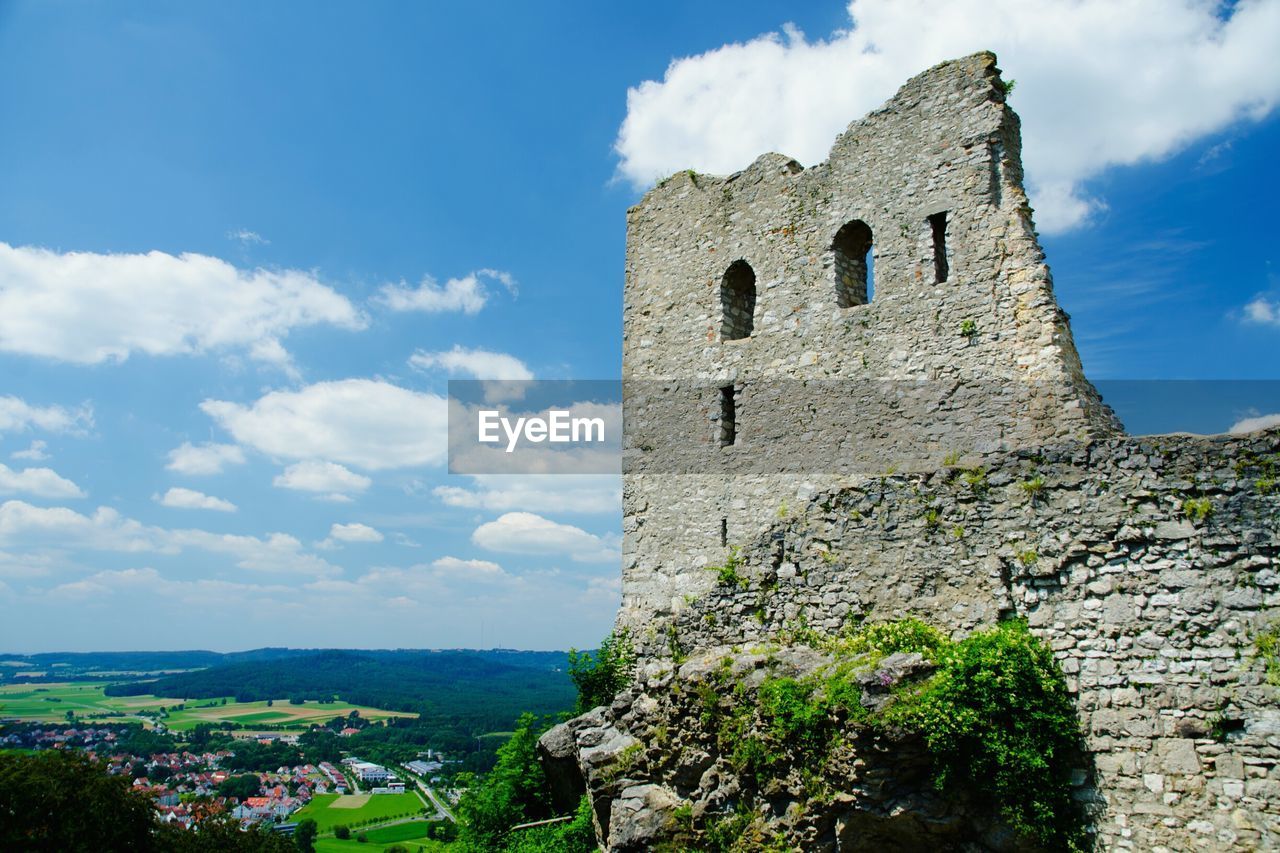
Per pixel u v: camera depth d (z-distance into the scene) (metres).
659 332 22.62
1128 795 10.12
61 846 24.11
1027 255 16.84
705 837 12.17
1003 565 11.82
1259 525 9.95
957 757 10.55
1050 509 11.53
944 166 18.30
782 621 14.05
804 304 19.94
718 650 14.70
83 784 25.92
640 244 23.72
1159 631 10.38
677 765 13.07
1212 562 10.18
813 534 13.95
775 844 11.45
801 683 11.79
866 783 10.79
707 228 22.33
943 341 17.56
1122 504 10.94
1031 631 11.36
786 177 21.02
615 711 15.03
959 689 10.66
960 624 12.03
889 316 18.45
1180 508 10.51
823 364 19.28
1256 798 9.38
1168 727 10.06
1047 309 16.38
